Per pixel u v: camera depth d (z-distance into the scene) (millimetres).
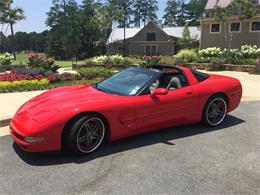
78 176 3729
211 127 5836
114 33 60969
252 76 14992
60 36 68562
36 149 3973
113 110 4430
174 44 56250
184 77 5496
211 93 5590
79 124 4137
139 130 4859
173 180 3656
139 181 3619
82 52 67500
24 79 10484
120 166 4023
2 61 20719
